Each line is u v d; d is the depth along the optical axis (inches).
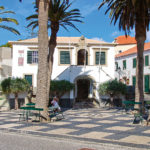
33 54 1118.4
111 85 1005.2
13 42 1099.9
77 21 831.1
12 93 997.8
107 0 736.3
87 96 1141.7
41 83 572.4
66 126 494.3
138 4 655.8
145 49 1358.3
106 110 893.2
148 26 758.5
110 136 388.2
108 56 1143.6
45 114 568.7
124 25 759.7
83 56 1166.3
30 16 805.9
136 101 735.1
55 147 316.8
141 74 731.4
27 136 399.9
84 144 341.7
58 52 1128.8
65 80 1042.7
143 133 413.7
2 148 304.0
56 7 768.9
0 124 522.3
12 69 1103.6
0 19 802.2
